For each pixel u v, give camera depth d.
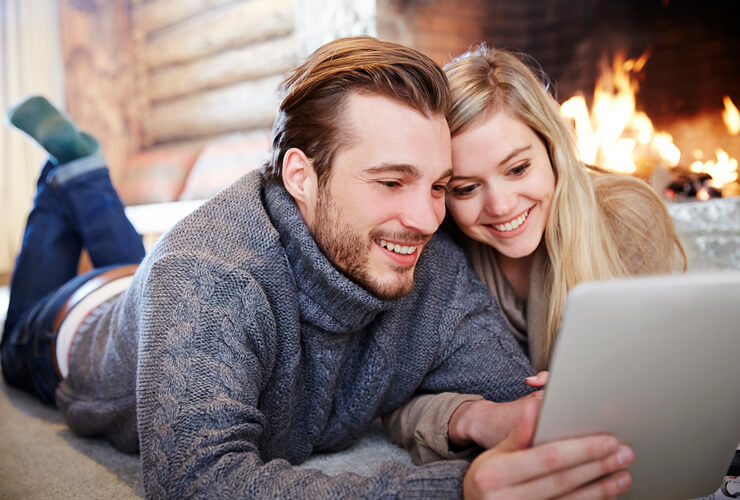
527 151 1.04
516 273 1.20
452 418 0.97
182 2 3.84
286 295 0.90
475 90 1.02
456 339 1.05
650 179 2.38
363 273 0.86
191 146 3.81
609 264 1.11
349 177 0.83
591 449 0.60
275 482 0.68
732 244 1.84
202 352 0.78
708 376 0.63
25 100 1.74
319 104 0.85
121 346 1.06
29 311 1.73
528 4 3.19
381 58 0.84
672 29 2.98
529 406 0.62
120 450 1.21
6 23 3.82
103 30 4.10
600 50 3.12
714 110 2.89
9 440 1.32
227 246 0.88
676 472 0.70
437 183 0.85
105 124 4.11
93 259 1.80
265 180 0.98
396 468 0.69
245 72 3.55
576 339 0.56
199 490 0.68
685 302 0.57
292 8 3.30
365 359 1.01
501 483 0.61
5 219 3.83
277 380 0.92
